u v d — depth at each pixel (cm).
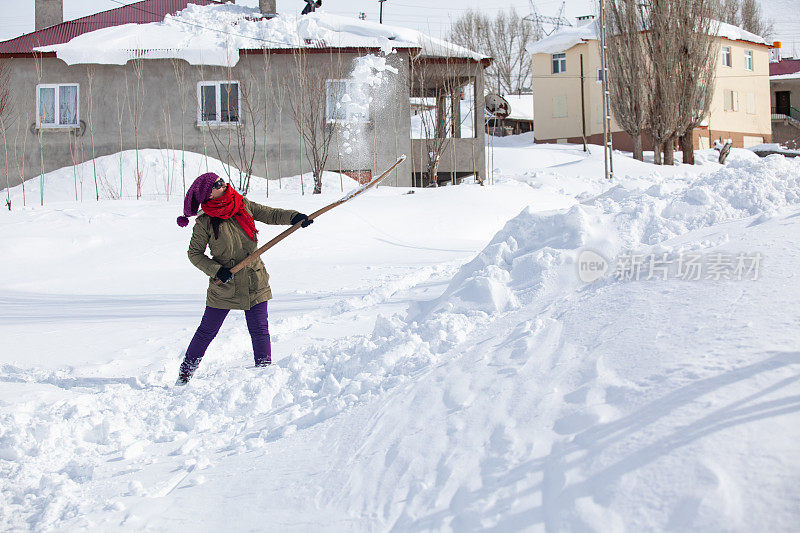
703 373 240
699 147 4309
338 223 1579
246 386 427
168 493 298
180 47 2272
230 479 299
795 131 5272
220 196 499
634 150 3684
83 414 420
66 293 1057
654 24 3431
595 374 270
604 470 214
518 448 245
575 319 331
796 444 195
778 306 269
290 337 602
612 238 448
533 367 296
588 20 4819
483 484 234
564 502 209
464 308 425
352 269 1166
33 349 625
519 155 3519
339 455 291
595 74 4341
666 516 190
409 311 493
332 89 2256
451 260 1232
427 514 231
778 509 178
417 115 4581
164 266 1282
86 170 2169
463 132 4144
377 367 386
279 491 276
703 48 3453
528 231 491
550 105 4569
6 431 385
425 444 270
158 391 470
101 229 1452
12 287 1111
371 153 2305
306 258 1334
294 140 2284
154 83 2295
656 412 229
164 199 1878
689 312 290
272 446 328
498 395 285
